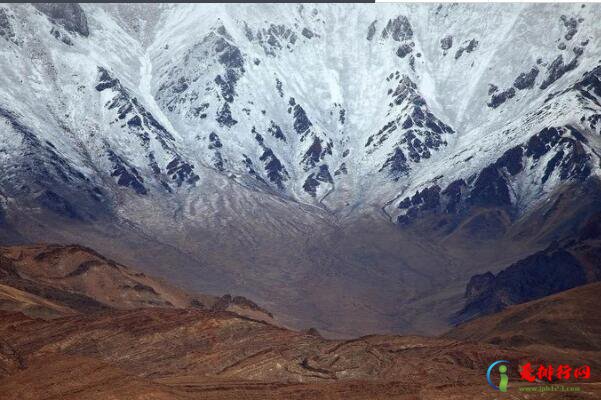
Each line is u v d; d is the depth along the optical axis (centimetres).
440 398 18550
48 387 16588
